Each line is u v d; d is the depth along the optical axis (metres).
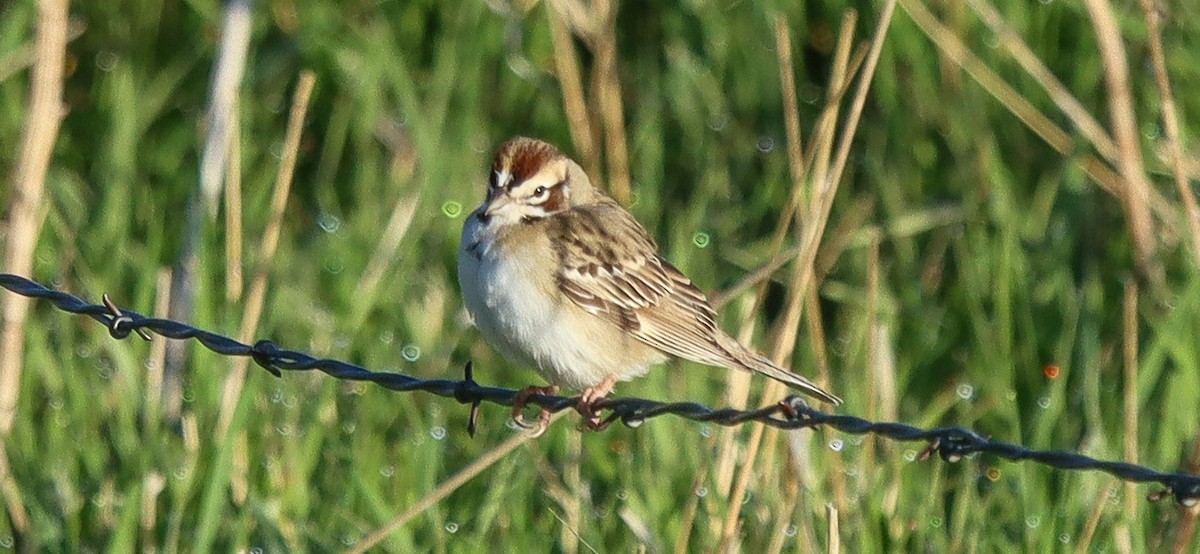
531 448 10.10
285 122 14.02
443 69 13.58
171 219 13.53
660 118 13.69
